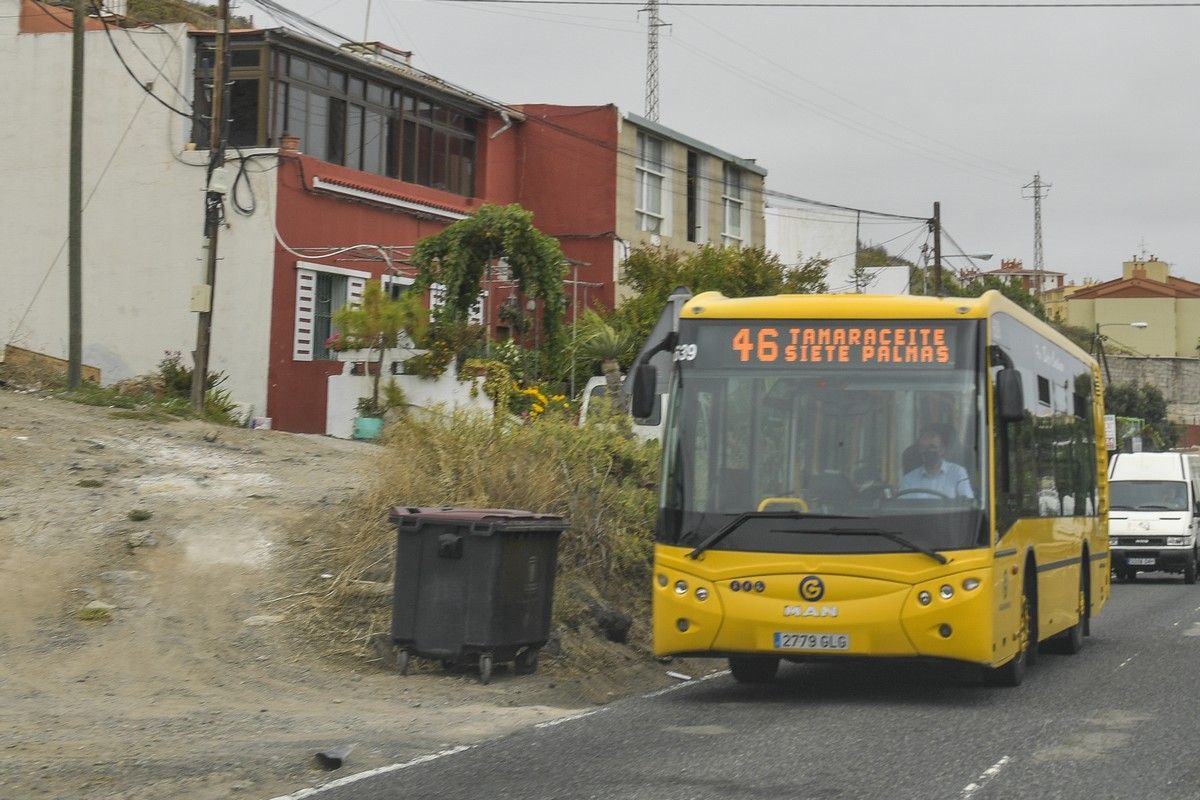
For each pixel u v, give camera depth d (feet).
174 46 114.62
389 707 41.60
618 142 147.64
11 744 34.01
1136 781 30.78
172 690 42.78
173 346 113.39
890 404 41.83
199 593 50.16
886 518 40.86
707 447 42.60
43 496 57.06
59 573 49.93
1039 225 334.85
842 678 50.52
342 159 120.67
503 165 145.79
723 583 41.47
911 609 40.24
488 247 110.22
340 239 116.98
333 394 104.12
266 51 112.37
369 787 30.09
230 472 66.54
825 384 42.32
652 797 28.94
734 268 141.69
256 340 110.63
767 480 41.88
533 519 46.75
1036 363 51.96
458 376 102.06
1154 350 408.67
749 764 32.65
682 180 161.79
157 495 59.36
